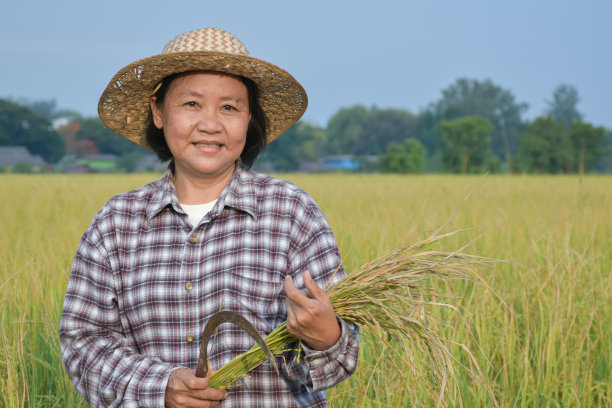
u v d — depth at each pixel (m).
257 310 2.04
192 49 2.10
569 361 3.94
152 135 2.42
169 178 2.19
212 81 2.09
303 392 2.06
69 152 136.50
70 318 2.13
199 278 2.07
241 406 2.02
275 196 2.13
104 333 2.15
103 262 2.15
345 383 3.50
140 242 2.14
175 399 1.93
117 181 25.83
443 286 4.68
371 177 40.31
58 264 5.00
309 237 2.09
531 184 24.03
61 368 3.68
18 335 3.80
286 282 1.84
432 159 132.12
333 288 1.99
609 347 4.04
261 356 1.94
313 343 1.87
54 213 10.48
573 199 13.81
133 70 2.16
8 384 3.17
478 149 85.38
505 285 5.14
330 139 153.12
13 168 104.12
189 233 2.10
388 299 1.99
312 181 28.80
